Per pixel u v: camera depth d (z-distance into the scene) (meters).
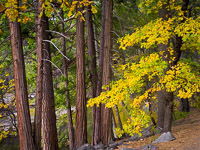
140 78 5.05
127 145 7.86
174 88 4.97
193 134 7.20
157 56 5.05
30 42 11.20
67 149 15.21
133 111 5.21
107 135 8.68
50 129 7.64
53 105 7.86
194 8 9.18
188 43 7.67
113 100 5.06
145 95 5.04
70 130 11.52
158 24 5.45
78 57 8.77
